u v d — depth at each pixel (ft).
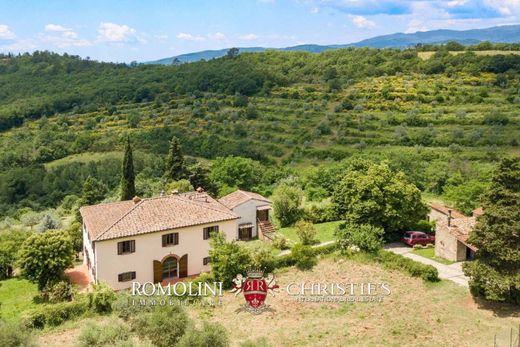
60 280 129.18
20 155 367.45
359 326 91.81
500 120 319.06
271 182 274.36
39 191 317.01
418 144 313.94
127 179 208.85
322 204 194.59
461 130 311.88
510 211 93.09
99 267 123.65
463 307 98.27
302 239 154.92
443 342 83.66
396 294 106.73
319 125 368.68
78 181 318.45
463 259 128.26
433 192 231.09
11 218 260.21
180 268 134.41
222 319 97.76
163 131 400.06
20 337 71.97
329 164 277.44
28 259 126.00
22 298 127.75
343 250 133.28
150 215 134.00
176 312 82.79
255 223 173.78
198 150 359.46
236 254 118.62
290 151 342.64
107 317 98.84
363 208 146.10
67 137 408.05
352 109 400.88
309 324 93.56
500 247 93.25
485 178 217.77
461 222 133.39
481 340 83.35
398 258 122.52
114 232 125.08
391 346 83.10
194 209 140.05
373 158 242.78
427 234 148.66
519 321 90.43
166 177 248.11
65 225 211.61
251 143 359.46
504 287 93.61
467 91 382.83
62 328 97.86
